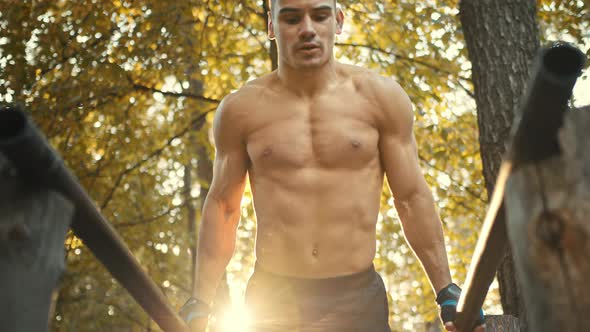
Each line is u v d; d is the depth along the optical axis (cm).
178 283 1035
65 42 759
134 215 938
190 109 886
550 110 102
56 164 121
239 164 309
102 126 880
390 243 904
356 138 296
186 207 924
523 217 111
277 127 300
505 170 115
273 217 294
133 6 786
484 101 549
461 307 220
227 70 855
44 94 768
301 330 287
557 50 100
